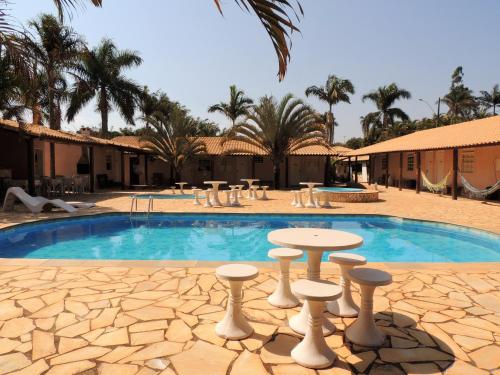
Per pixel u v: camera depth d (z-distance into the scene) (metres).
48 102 22.44
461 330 3.72
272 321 3.94
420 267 5.92
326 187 27.02
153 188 24.97
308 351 3.11
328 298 2.96
